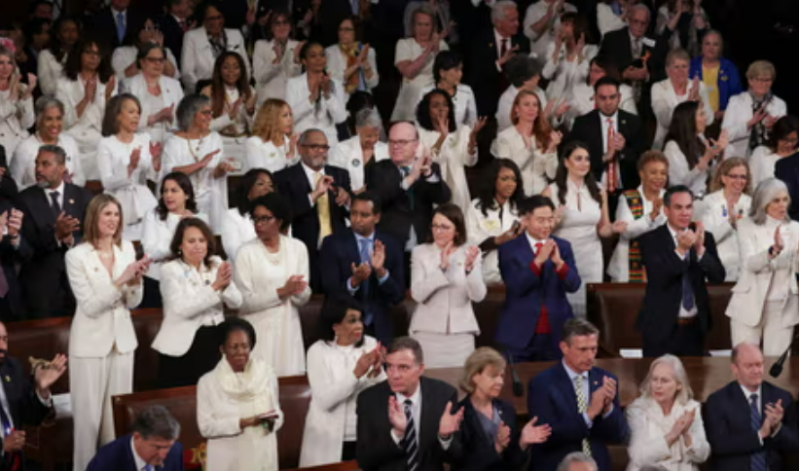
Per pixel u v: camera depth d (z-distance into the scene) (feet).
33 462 108.37
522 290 109.40
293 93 146.20
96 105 143.64
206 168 131.13
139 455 87.56
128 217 128.26
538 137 137.69
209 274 105.40
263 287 107.24
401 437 87.10
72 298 118.11
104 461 87.25
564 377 93.81
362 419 87.86
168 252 115.85
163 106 146.51
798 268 116.06
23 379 93.66
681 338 113.39
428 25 158.20
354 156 133.08
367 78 160.66
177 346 103.96
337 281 110.11
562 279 109.09
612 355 119.85
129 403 96.84
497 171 126.41
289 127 132.05
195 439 97.76
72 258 102.99
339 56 159.94
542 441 90.22
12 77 139.23
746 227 116.47
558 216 114.52
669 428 97.91
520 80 150.20
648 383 99.14
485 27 161.99
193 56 158.92
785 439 100.42
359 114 133.39
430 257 111.55
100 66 144.36
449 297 111.14
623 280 131.64
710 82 162.71
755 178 143.13
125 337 104.68
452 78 147.54
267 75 158.61
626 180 142.31
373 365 96.48
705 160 138.21
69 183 119.44
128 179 127.65
